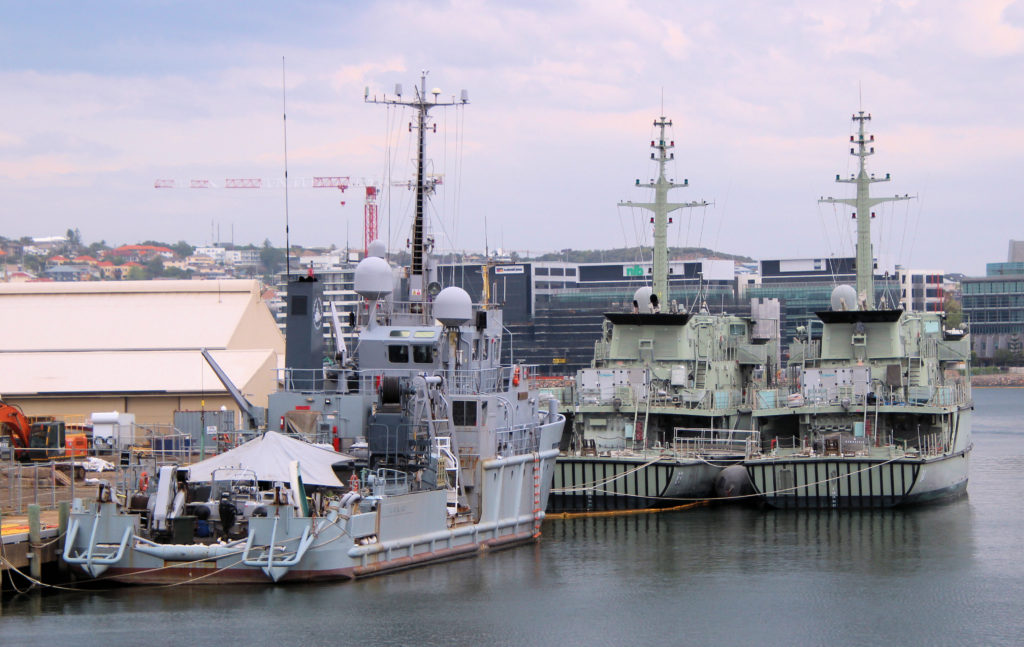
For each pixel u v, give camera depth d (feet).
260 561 162.30
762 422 276.82
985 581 186.80
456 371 200.85
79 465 214.07
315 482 165.27
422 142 216.13
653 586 181.06
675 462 242.78
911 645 155.02
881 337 267.80
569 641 153.58
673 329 271.28
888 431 263.49
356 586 166.30
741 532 223.92
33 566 162.71
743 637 157.58
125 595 162.30
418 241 216.54
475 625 157.58
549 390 276.41
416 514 177.88
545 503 218.18
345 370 200.13
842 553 206.18
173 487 166.61
